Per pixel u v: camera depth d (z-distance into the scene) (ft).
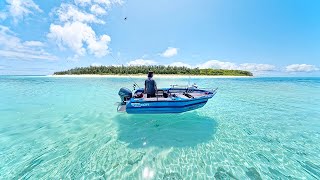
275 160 11.35
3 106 26.73
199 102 18.71
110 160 11.21
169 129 16.62
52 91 45.57
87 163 10.87
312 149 12.91
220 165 10.71
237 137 14.94
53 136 14.98
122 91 19.77
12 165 10.61
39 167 10.44
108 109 24.86
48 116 21.22
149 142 13.79
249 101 32.17
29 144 13.44
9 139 14.33
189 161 11.11
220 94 42.11
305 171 10.20
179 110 17.44
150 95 18.40
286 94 42.96
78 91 45.39
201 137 14.84
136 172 9.97
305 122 19.29
